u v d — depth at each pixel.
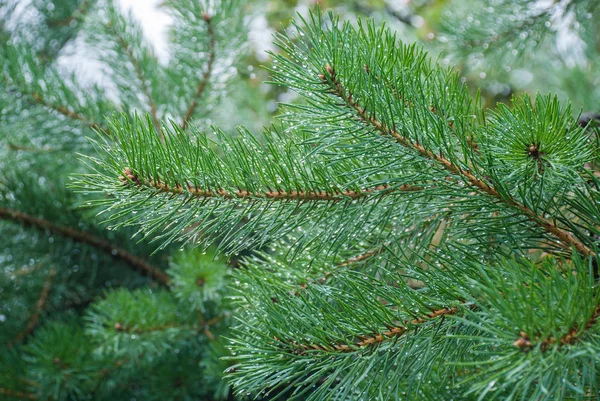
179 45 1.71
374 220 0.97
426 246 0.99
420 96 0.90
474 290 0.85
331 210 0.94
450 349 0.89
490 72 2.01
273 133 0.98
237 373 0.90
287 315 0.90
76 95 1.70
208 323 1.76
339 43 0.88
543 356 0.77
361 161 0.95
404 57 0.93
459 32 1.87
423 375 0.88
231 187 0.91
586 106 2.19
